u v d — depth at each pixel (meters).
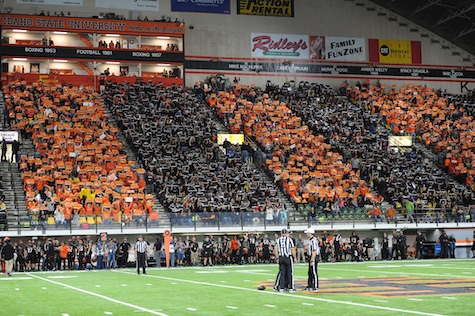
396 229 42.62
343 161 49.94
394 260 40.16
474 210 44.28
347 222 41.72
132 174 42.53
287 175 44.97
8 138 44.62
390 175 47.75
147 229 37.25
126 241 35.44
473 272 27.75
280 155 48.03
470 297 17.50
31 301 18.17
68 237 36.81
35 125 45.91
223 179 43.34
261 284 22.02
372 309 14.93
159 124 48.91
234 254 37.16
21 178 40.69
